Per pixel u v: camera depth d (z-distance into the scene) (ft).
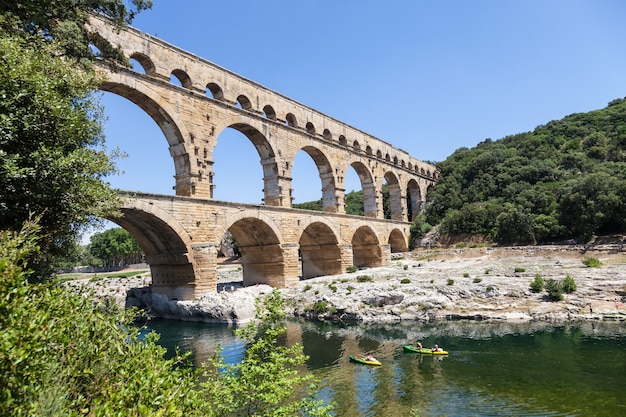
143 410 25.26
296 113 204.33
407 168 313.32
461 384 75.87
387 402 69.62
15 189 45.60
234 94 169.89
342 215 218.79
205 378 77.71
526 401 67.00
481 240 277.85
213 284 147.74
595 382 73.72
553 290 134.10
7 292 26.00
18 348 23.04
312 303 153.89
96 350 32.86
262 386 41.01
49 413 23.99
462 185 352.08
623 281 138.21
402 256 284.41
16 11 62.69
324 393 74.33
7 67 46.78
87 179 55.01
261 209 167.53
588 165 298.76
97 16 121.29
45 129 48.78
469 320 127.65
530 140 372.58
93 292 44.88
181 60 149.38
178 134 145.07
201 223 143.13
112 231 407.85
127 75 129.08
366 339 111.96
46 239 54.19
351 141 246.27
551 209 259.80
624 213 220.64
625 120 348.18
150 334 39.04
